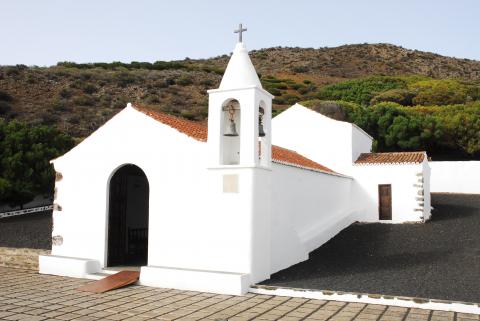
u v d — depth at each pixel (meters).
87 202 13.50
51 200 29.34
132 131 13.03
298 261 14.21
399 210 21.17
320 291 10.09
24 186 25.73
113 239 13.57
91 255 13.25
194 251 11.71
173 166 12.28
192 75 65.31
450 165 32.12
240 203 11.27
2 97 43.81
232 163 12.56
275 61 93.31
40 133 29.39
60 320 8.29
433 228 19.25
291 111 23.42
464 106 44.47
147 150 12.72
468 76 85.44
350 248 16.31
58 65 63.44
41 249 14.48
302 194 16.22
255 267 11.19
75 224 13.58
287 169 14.88
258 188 11.52
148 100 51.19
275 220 12.96
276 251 12.85
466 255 14.55
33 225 21.22
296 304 9.55
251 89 11.64
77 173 13.75
